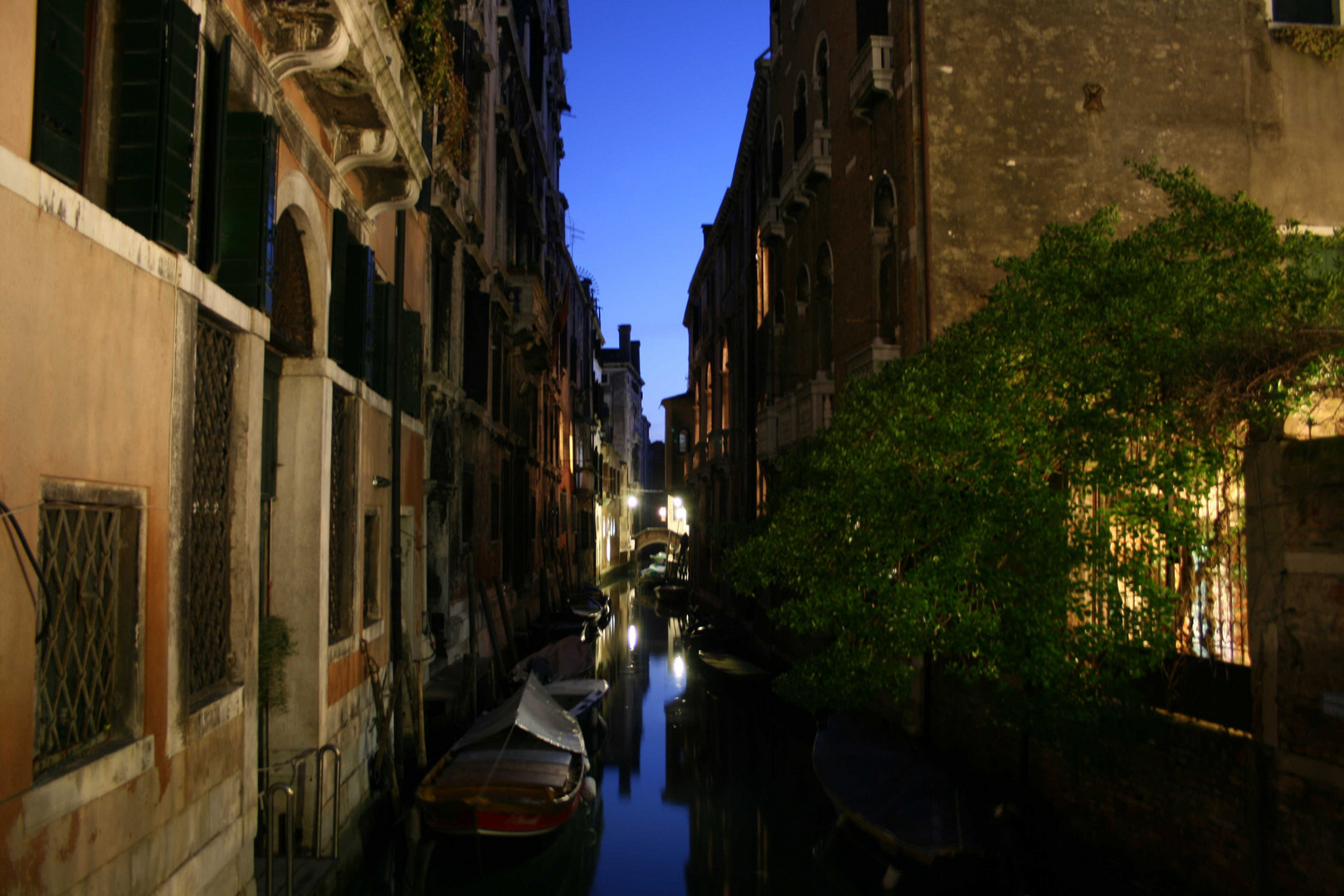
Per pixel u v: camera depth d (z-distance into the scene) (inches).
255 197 231.1
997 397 286.0
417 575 486.9
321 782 283.1
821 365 655.8
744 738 624.7
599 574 1952.5
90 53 171.0
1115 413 273.1
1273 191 491.8
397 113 320.5
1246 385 246.2
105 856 160.2
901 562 327.3
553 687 607.8
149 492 178.9
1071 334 278.8
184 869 191.8
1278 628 230.8
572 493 1445.6
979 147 477.7
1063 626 267.6
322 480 293.9
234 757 220.5
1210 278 269.1
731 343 1104.8
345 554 339.6
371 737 364.8
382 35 298.4
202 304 203.8
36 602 141.8
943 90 478.9
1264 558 237.3
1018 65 484.1
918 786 344.8
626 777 536.4
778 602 746.8
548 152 1127.6
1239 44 498.6
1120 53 490.9
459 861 353.1
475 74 623.2
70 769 151.6
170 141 180.5
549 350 994.1
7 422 135.1
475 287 669.9
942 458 294.4
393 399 406.9
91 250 158.1
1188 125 490.6
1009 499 274.8
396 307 409.1
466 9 586.2
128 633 173.0
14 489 136.9
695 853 413.1
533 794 356.5
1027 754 341.7
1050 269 303.9
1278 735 229.9
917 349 470.3
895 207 504.1
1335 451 216.5
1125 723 267.9
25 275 139.6
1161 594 250.8
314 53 254.7
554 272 1253.1
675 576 1753.2
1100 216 320.5
